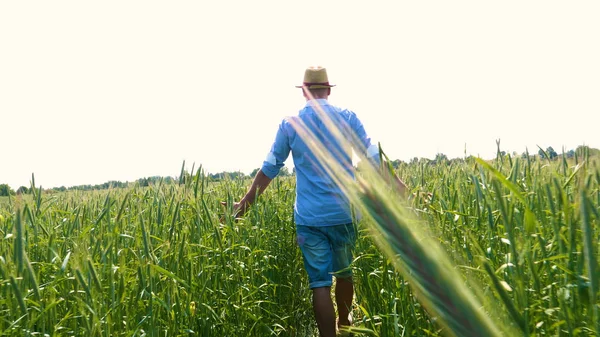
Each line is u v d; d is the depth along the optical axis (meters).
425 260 0.86
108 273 2.68
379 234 0.89
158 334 2.89
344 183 0.98
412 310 2.77
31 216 3.12
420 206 2.91
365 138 4.30
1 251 2.72
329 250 4.52
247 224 4.93
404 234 0.88
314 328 5.81
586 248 1.15
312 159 4.39
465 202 3.57
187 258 3.55
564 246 1.88
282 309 5.12
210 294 3.82
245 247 4.32
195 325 3.50
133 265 3.21
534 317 1.93
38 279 2.70
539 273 2.10
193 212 4.03
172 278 2.98
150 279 2.79
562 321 1.62
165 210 3.93
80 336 2.61
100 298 2.52
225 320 3.88
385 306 3.48
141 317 3.01
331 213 4.36
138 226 3.75
